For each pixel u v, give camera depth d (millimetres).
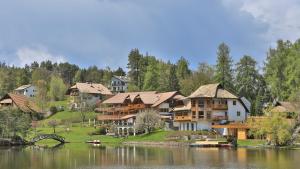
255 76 163125
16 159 78812
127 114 166750
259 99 155000
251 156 80125
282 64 147250
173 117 149500
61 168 66312
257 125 112750
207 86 141000
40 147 112688
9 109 128625
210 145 112312
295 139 106000
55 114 192000
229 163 69438
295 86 133500
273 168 62875
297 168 62594
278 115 105375
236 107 140125
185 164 69500
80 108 188375
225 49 171250
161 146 117375
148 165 69125
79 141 137750
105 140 139000
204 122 137000
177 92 162875
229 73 170750
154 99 166625
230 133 127312
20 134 128000
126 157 82062
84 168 66500
